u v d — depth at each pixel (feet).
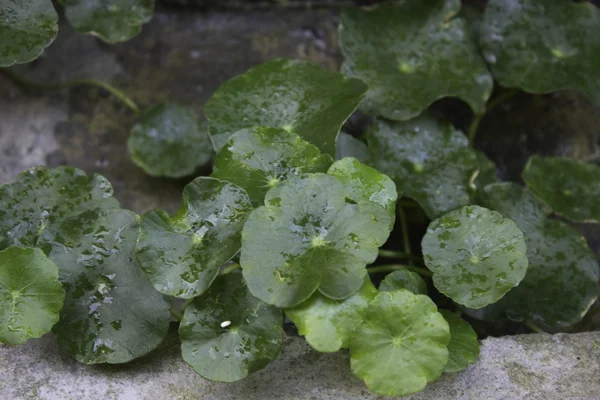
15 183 2.59
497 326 2.74
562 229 2.69
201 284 2.48
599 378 2.52
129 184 2.87
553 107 2.90
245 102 2.65
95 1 2.78
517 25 2.78
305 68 2.67
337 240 2.47
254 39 2.93
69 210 2.58
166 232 2.51
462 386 2.52
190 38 2.93
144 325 2.52
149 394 2.51
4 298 2.49
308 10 2.94
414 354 2.45
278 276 2.45
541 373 2.53
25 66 2.91
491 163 2.78
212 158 2.87
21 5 2.68
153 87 2.92
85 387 2.52
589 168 2.76
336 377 2.52
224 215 2.51
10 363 2.53
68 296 2.52
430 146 2.73
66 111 2.90
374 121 2.74
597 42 2.78
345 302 2.46
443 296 2.74
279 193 2.48
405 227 2.77
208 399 2.51
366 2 2.93
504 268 2.52
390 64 2.76
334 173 2.52
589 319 2.73
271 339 2.48
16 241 2.57
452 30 2.78
